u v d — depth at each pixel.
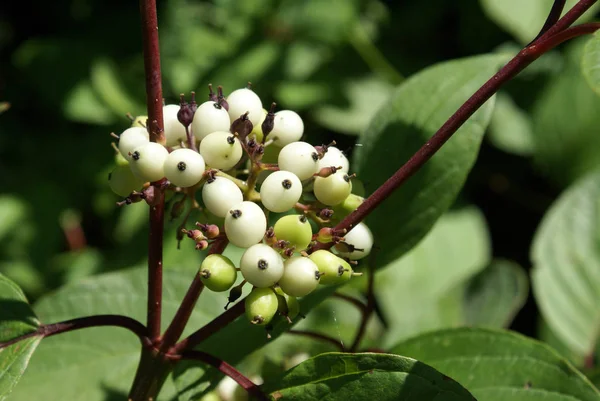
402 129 0.41
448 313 0.48
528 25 0.63
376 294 0.58
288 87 0.69
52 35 0.82
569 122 0.65
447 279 0.61
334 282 0.35
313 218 0.36
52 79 0.74
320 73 0.70
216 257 0.34
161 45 0.70
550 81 0.67
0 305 0.36
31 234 0.70
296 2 0.71
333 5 0.70
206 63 0.70
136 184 0.36
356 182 0.38
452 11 0.74
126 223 0.68
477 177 0.70
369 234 0.36
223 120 0.35
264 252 0.34
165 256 0.61
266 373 0.42
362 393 0.35
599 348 0.46
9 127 0.75
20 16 0.82
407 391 0.35
